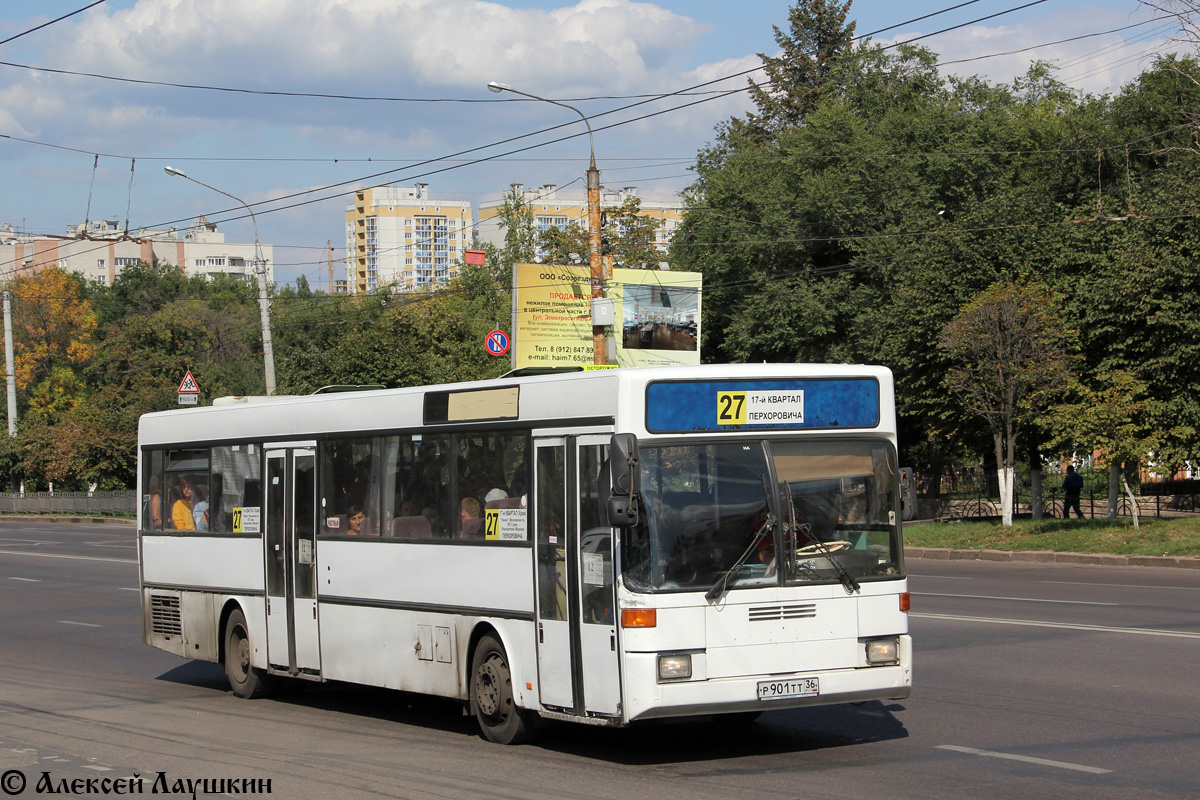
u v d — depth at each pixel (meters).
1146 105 35.53
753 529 7.82
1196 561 21.22
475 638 9.19
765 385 8.04
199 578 12.58
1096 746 7.96
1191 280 26.19
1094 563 22.91
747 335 39.38
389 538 9.99
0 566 30.06
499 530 8.88
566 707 8.14
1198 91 34.09
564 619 8.19
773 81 54.06
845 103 47.06
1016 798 6.72
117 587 24.05
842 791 7.00
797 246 39.06
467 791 7.28
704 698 7.51
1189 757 7.57
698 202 47.91
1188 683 10.04
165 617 13.20
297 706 11.30
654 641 7.48
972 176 37.50
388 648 9.97
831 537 8.05
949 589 18.53
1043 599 16.61
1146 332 27.50
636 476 7.34
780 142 42.62
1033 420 27.50
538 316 36.88
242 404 12.14
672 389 7.82
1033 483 31.61
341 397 10.74
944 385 28.78
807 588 7.86
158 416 13.54
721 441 7.89
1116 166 36.03
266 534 11.55
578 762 8.12
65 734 9.67
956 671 11.10
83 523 55.69
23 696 11.93
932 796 6.82
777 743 8.57
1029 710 9.26
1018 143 38.00
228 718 10.56
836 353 38.12
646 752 8.42
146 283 92.94
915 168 38.50
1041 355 26.66
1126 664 11.05
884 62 49.19
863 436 8.30
